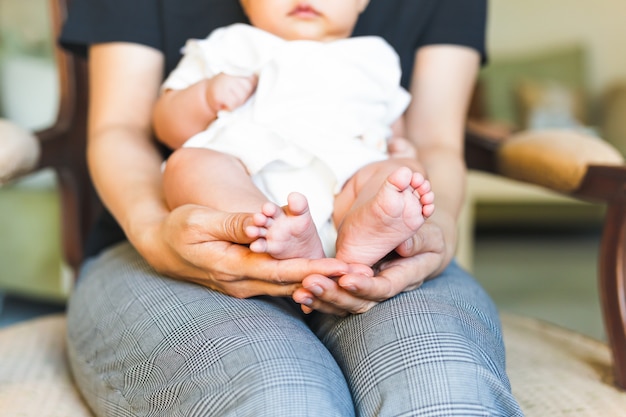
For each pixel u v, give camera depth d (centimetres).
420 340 72
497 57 395
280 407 65
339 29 99
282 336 74
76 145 127
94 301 93
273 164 90
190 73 100
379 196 71
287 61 95
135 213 91
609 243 99
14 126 112
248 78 94
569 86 371
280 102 94
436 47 116
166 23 111
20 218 213
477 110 356
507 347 104
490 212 329
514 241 346
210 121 95
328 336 81
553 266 297
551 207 326
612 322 97
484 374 69
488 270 291
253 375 68
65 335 112
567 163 104
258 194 83
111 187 98
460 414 66
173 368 75
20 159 107
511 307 242
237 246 76
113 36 110
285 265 72
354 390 73
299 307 88
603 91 385
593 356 103
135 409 78
